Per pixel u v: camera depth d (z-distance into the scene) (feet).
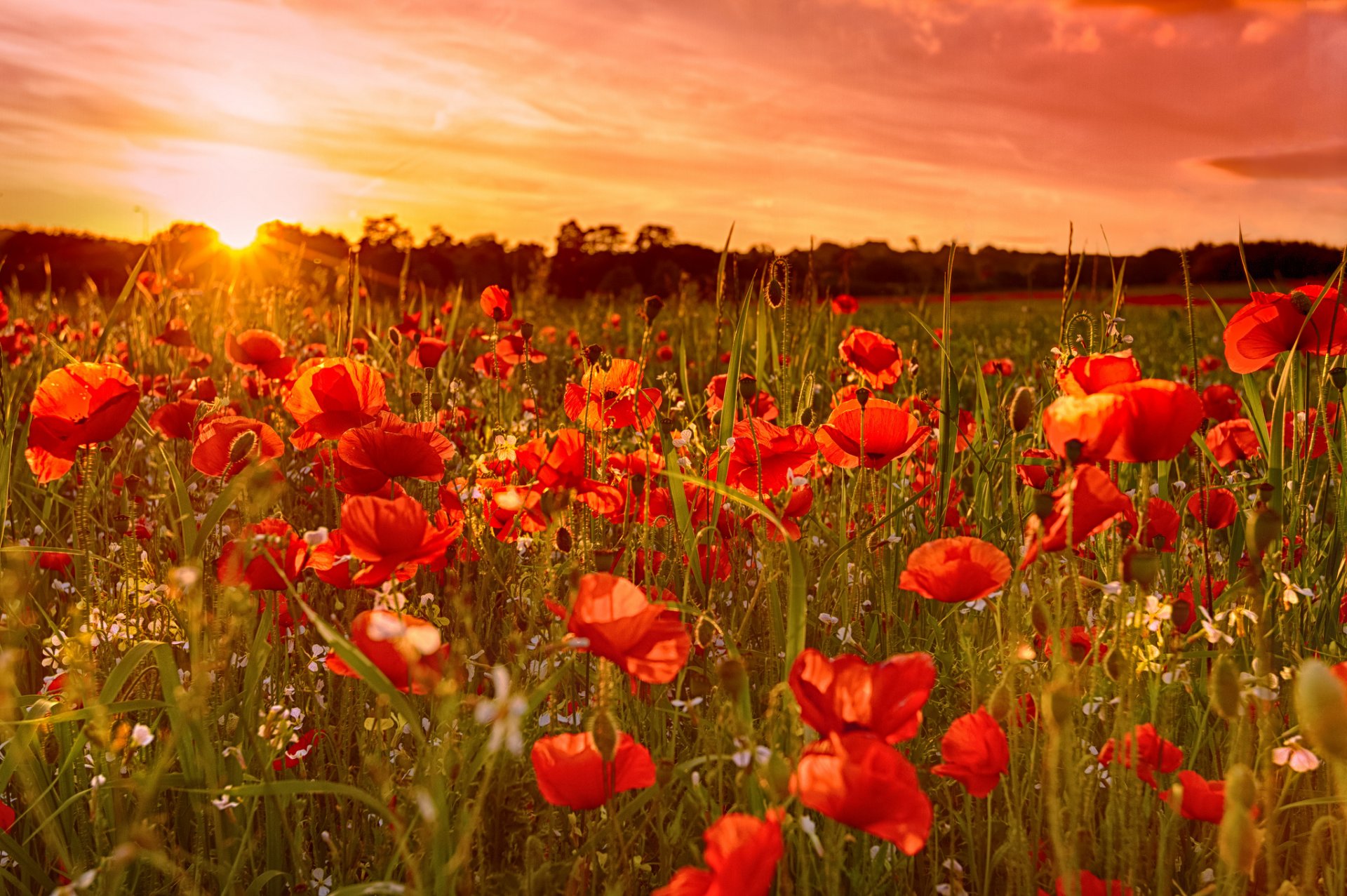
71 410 7.22
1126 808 5.23
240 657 7.09
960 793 6.57
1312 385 8.88
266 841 6.02
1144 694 6.15
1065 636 5.71
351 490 7.07
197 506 9.70
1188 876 5.68
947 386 9.42
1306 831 5.88
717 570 8.11
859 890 5.37
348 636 7.62
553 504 6.54
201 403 8.63
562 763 4.59
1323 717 3.43
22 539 9.74
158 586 6.82
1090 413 4.93
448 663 4.94
